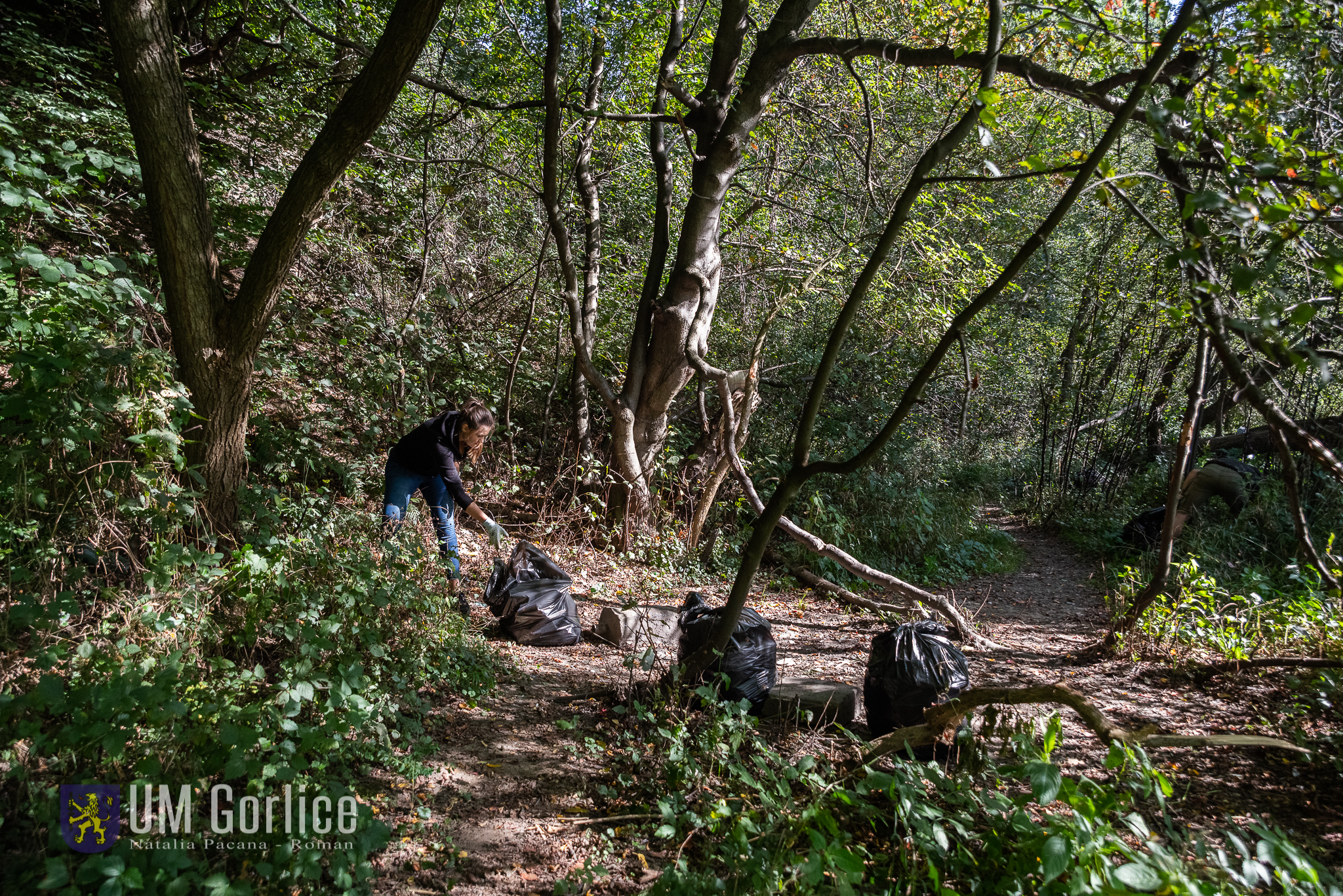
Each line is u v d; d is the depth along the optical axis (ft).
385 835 9.21
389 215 31.01
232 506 15.26
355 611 13.73
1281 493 29.09
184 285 13.97
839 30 31.40
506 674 15.69
